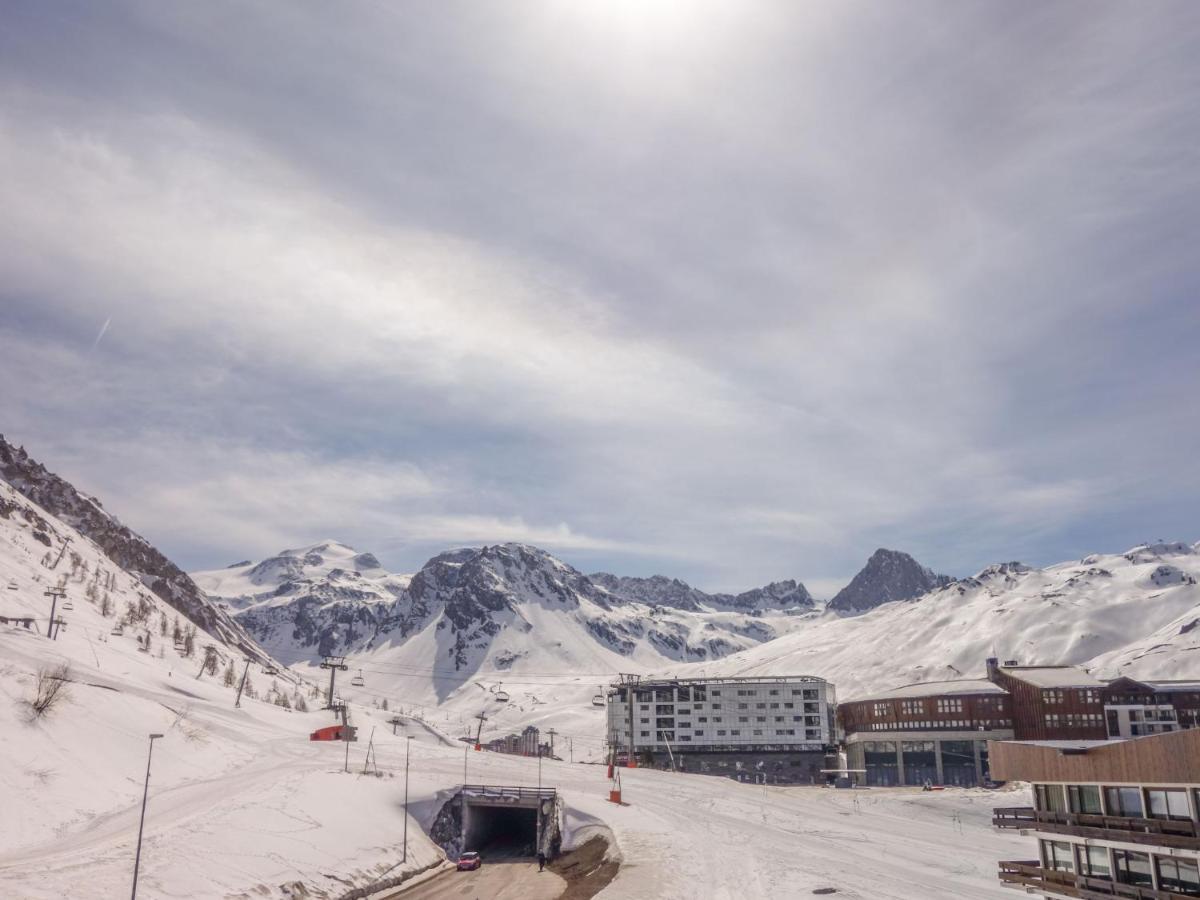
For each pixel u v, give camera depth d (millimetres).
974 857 105062
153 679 174500
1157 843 46250
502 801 129625
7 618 163375
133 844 81438
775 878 93375
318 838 99812
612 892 90125
